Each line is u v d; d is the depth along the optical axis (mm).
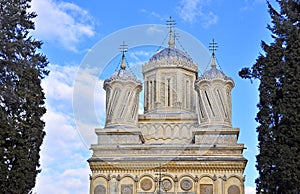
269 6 32844
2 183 27625
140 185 47656
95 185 47781
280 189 28938
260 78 31812
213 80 51094
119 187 47656
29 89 30250
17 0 31750
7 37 30828
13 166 28281
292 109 28766
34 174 29297
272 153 29156
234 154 48156
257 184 29969
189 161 47750
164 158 47688
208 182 47469
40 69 32219
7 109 29531
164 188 47281
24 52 30953
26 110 29797
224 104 50719
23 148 28766
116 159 47875
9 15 30812
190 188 47312
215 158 47719
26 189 28484
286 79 29750
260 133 30188
